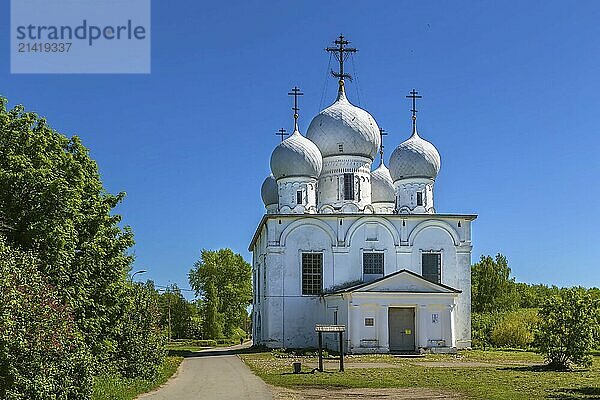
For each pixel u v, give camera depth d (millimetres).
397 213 63719
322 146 66312
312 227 60750
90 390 20047
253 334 77000
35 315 16641
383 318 51719
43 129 27203
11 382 15953
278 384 30719
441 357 47812
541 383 29453
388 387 28766
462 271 61125
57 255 23141
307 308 59906
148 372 31234
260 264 67812
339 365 40969
